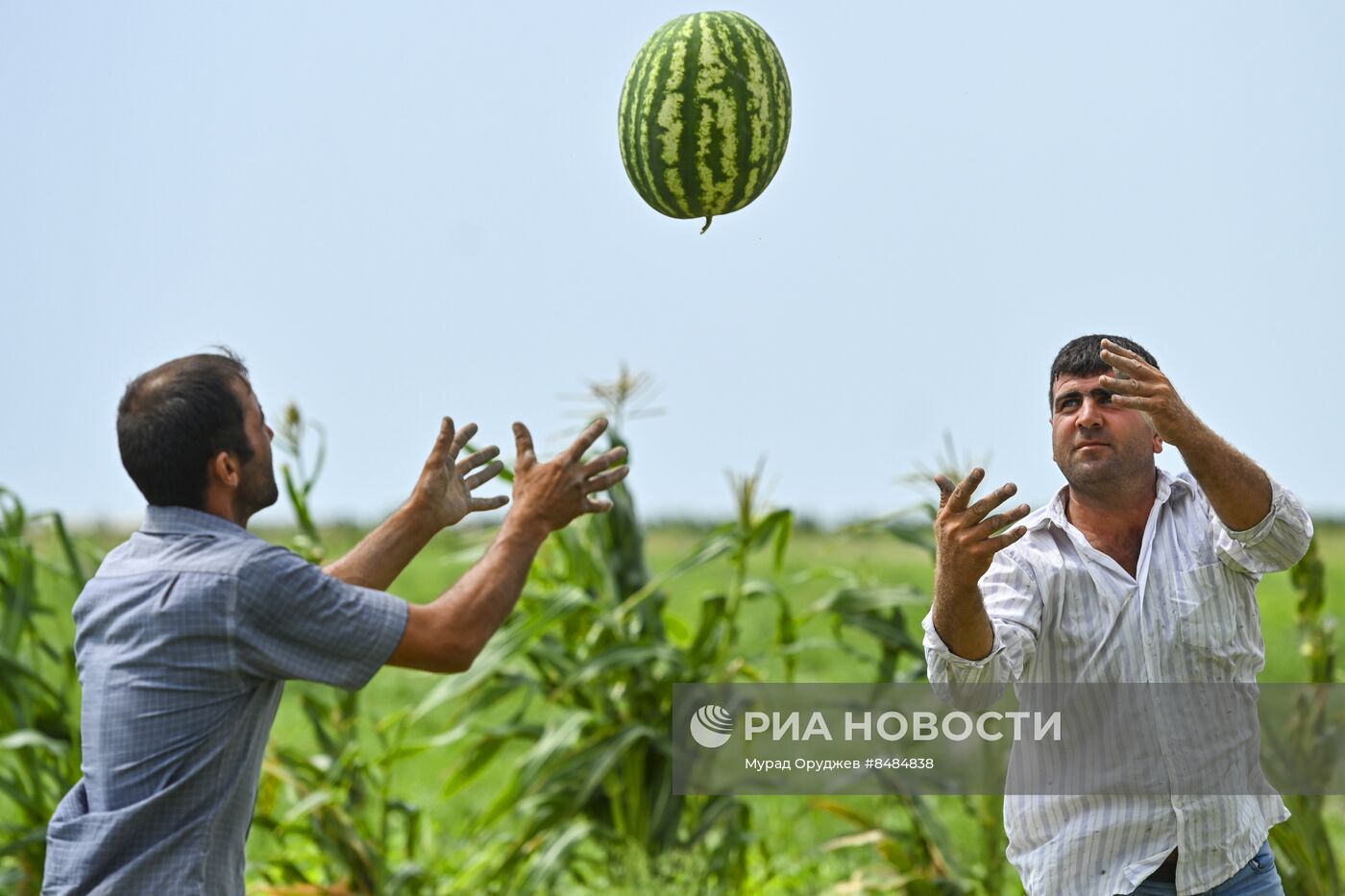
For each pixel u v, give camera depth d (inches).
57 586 561.9
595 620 584.4
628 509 589.6
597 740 567.8
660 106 303.9
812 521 2059.5
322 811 547.2
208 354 312.7
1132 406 317.1
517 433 317.7
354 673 293.0
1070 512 358.9
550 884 553.9
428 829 637.9
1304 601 518.3
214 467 302.7
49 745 510.6
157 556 297.0
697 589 1525.6
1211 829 337.7
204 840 289.4
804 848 687.7
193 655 288.4
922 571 1562.5
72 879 286.0
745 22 310.0
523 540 306.7
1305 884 500.1
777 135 309.3
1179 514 350.6
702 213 313.0
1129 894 339.3
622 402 581.3
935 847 563.2
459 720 581.9
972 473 301.6
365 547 326.6
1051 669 347.9
